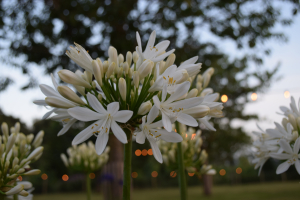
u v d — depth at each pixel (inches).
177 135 70.2
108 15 360.8
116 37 371.9
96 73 70.6
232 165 1466.5
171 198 724.0
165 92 64.8
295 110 105.4
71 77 72.2
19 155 104.1
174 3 374.3
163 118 65.6
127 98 73.8
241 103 690.2
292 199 576.4
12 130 112.9
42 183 1098.1
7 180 91.4
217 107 80.8
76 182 1172.5
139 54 78.0
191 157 131.6
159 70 78.1
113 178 333.4
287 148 93.1
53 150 1126.4
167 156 132.6
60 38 389.4
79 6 356.5
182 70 71.6
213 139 641.0
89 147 195.5
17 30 379.6
